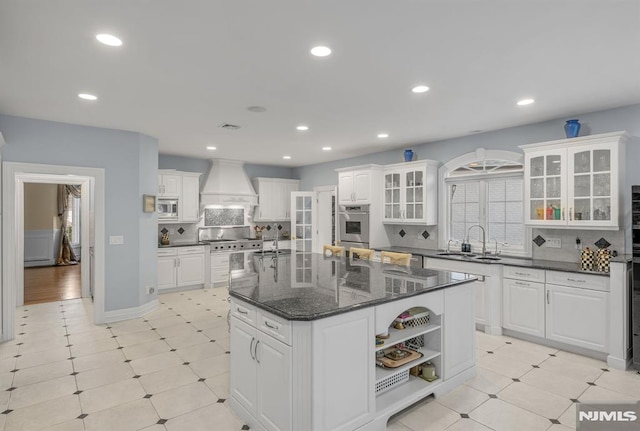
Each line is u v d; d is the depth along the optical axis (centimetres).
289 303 225
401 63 271
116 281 474
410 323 283
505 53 255
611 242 387
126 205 479
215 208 756
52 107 372
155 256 528
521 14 205
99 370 328
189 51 249
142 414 257
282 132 493
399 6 196
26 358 354
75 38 229
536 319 385
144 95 338
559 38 233
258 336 232
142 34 225
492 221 503
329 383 209
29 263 909
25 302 577
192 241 726
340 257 468
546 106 377
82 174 445
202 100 354
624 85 317
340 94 339
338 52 253
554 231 432
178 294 631
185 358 355
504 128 472
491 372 322
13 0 187
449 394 284
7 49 244
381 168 607
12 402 273
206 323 466
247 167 805
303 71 285
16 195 555
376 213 604
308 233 789
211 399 277
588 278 348
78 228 1023
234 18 208
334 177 759
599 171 369
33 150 414
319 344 204
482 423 245
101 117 412
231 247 716
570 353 364
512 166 481
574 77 300
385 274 330
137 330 438
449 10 201
